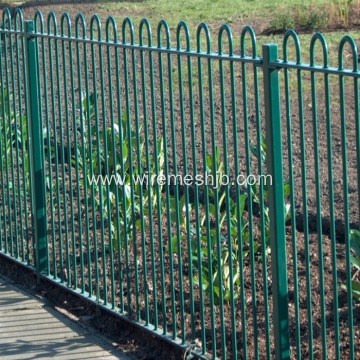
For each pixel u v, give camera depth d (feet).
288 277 20.95
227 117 37.27
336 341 14.30
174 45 53.57
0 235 24.97
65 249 23.76
